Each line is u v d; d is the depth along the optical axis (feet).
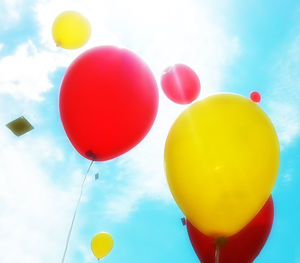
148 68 5.67
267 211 5.54
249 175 4.45
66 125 5.42
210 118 4.75
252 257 5.41
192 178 4.58
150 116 5.50
